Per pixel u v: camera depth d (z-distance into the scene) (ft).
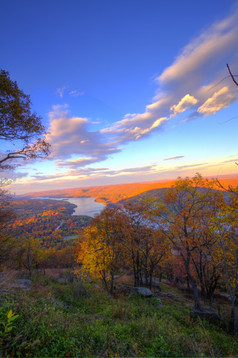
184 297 69.62
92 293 47.39
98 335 16.70
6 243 72.84
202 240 57.36
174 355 14.98
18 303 17.30
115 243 63.10
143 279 96.84
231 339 28.04
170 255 78.28
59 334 14.76
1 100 31.89
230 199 40.70
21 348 11.63
